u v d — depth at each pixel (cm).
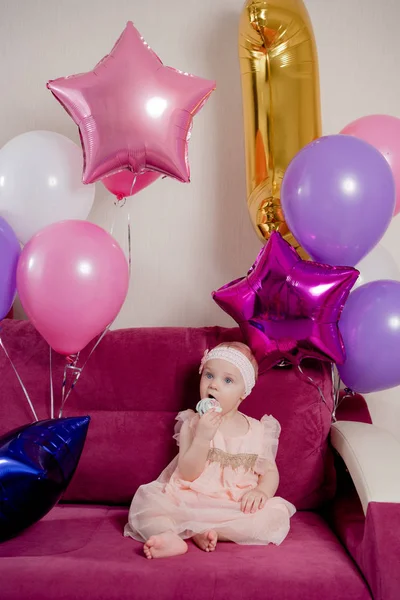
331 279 194
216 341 218
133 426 210
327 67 270
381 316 198
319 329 198
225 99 271
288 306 198
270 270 198
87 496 209
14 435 180
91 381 215
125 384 214
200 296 272
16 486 170
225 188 272
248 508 182
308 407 209
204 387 201
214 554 167
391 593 149
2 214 206
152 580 151
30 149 204
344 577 154
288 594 149
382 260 230
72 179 206
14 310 274
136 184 222
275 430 204
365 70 270
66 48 274
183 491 188
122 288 197
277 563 159
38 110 275
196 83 201
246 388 201
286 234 235
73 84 196
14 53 275
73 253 187
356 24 270
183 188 272
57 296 187
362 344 200
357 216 193
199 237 272
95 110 194
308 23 239
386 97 270
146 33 273
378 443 190
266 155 237
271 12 232
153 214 272
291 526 192
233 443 198
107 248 193
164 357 216
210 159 272
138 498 186
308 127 236
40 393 215
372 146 204
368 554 155
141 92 194
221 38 271
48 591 148
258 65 238
